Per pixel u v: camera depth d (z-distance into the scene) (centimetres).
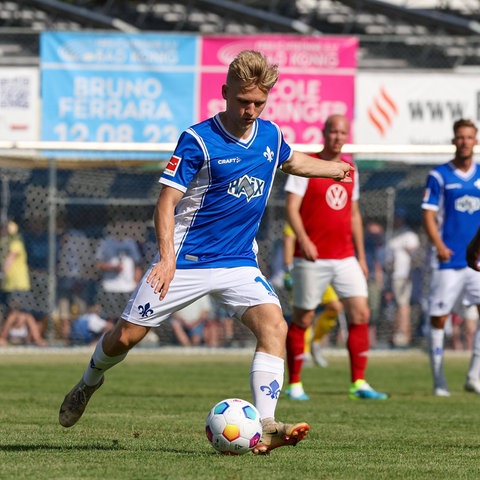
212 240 1512
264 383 1502
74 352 4625
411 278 4919
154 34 4416
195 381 3334
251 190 1507
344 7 5456
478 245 1786
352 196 2769
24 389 2948
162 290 1405
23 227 4797
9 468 1362
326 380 3519
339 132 2636
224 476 1297
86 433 1834
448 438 1872
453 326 5009
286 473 1349
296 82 4419
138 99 4425
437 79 4459
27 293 4769
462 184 2903
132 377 3503
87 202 4706
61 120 4419
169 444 1673
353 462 1497
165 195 1449
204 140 1466
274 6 5356
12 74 4419
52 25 5322
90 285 4788
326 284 2753
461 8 5547
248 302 1516
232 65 1429
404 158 4475
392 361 4484
